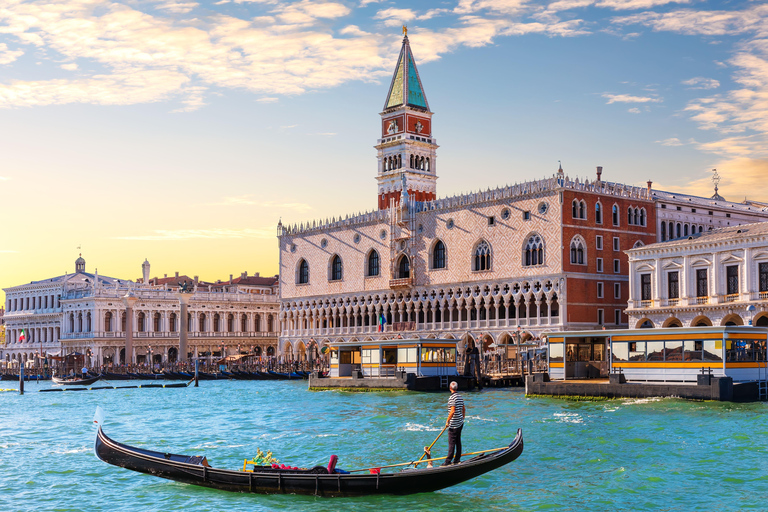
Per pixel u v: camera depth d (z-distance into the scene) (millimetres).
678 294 98188
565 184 111000
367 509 35000
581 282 111812
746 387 68125
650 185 125438
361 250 143500
